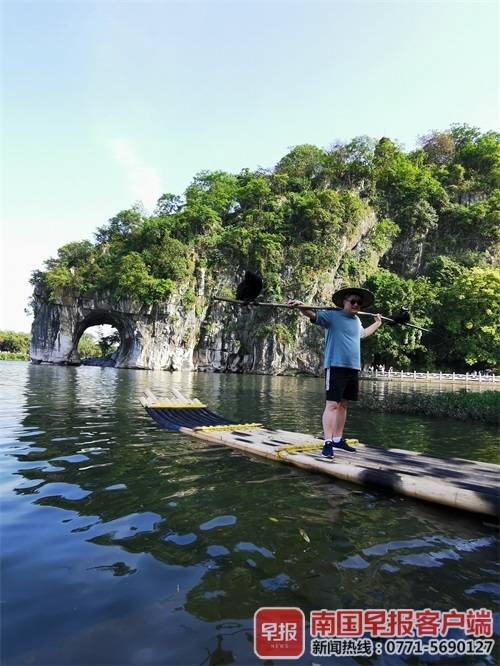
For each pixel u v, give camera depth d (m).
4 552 2.29
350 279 47.19
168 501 3.17
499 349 38.34
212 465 4.26
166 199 59.31
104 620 1.70
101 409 8.46
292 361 43.88
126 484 3.57
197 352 47.94
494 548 2.52
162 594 1.90
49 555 2.26
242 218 51.94
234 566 2.18
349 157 56.66
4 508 2.96
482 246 50.97
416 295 39.94
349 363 4.40
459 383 31.98
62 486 3.48
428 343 41.69
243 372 45.81
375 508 3.15
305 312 4.35
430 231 53.12
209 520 2.81
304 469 4.17
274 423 7.87
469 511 3.01
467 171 58.66
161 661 1.47
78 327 48.28
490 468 4.08
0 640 1.55
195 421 6.96
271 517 2.90
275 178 54.78
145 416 7.64
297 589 1.98
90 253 51.00
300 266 45.88
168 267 45.81
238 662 1.48
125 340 49.97
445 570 2.22
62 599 1.84
